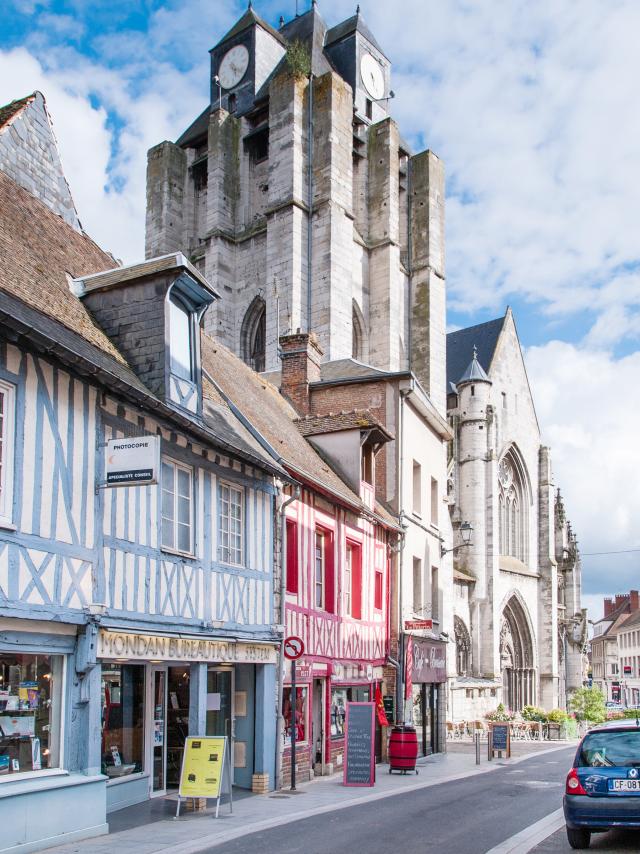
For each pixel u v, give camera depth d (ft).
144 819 39.73
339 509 65.67
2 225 43.04
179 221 152.05
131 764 43.96
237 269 142.51
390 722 74.18
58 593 33.96
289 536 57.36
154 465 36.09
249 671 52.49
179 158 153.07
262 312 139.23
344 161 135.13
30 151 51.34
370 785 55.21
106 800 40.42
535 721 142.61
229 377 67.36
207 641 45.09
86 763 35.76
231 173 145.28
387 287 142.51
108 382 36.47
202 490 45.93
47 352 33.60
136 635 39.19
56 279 44.06
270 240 132.57
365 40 158.61
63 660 35.35
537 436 189.37
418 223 153.38
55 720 34.94
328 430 71.82
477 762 75.77
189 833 36.24
